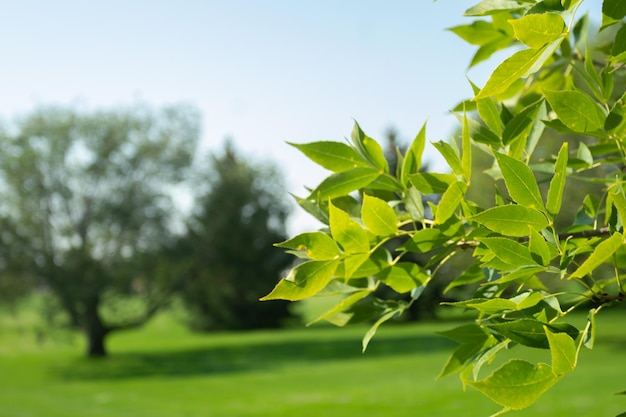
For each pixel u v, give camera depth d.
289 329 57.56
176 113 39.84
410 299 1.12
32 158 36.03
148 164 38.72
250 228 43.41
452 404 16.48
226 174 42.56
